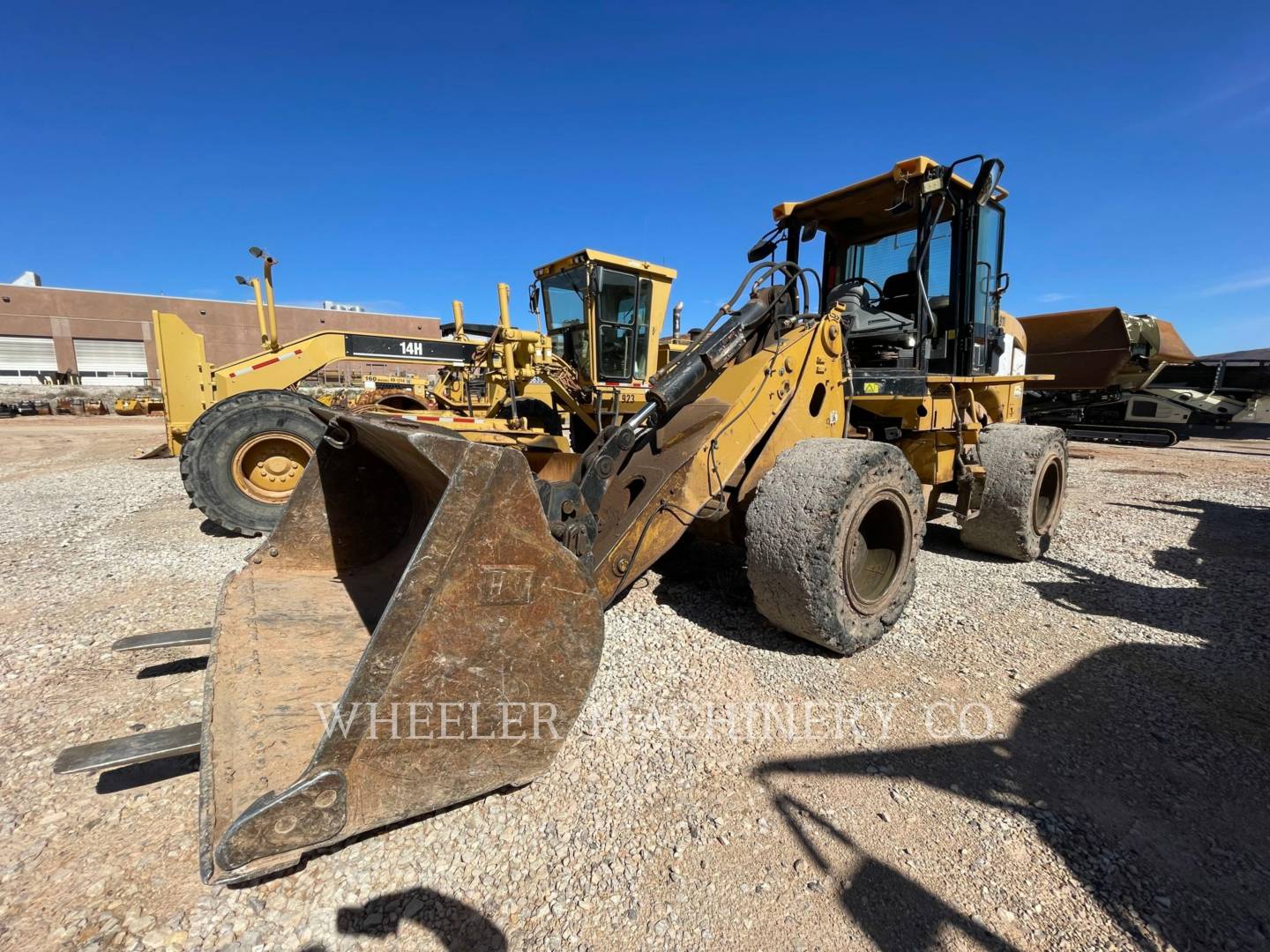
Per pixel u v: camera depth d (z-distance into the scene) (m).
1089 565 4.79
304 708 2.03
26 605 3.78
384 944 1.62
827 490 2.93
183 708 2.66
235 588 2.77
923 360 4.26
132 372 41.00
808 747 2.44
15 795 2.13
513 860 1.88
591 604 2.07
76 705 2.68
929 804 2.14
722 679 2.93
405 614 1.71
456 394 9.32
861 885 1.81
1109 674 3.02
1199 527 6.05
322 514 3.03
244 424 5.33
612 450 2.64
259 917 1.68
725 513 3.25
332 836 1.65
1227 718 2.66
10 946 1.58
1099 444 15.33
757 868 1.87
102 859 1.87
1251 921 1.71
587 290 6.89
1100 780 2.27
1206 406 14.06
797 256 5.04
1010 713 2.68
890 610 3.32
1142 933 1.67
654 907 1.74
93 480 8.60
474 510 1.80
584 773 2.27
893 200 4.56
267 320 8.30
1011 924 1.70
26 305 37.97
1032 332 15.91
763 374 3.13
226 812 1.60
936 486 5.11
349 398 13.33
